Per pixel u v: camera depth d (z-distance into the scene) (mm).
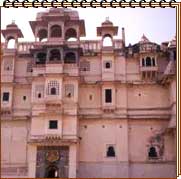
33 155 45688
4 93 49969
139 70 50469
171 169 46094
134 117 48344
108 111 48656
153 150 47312
